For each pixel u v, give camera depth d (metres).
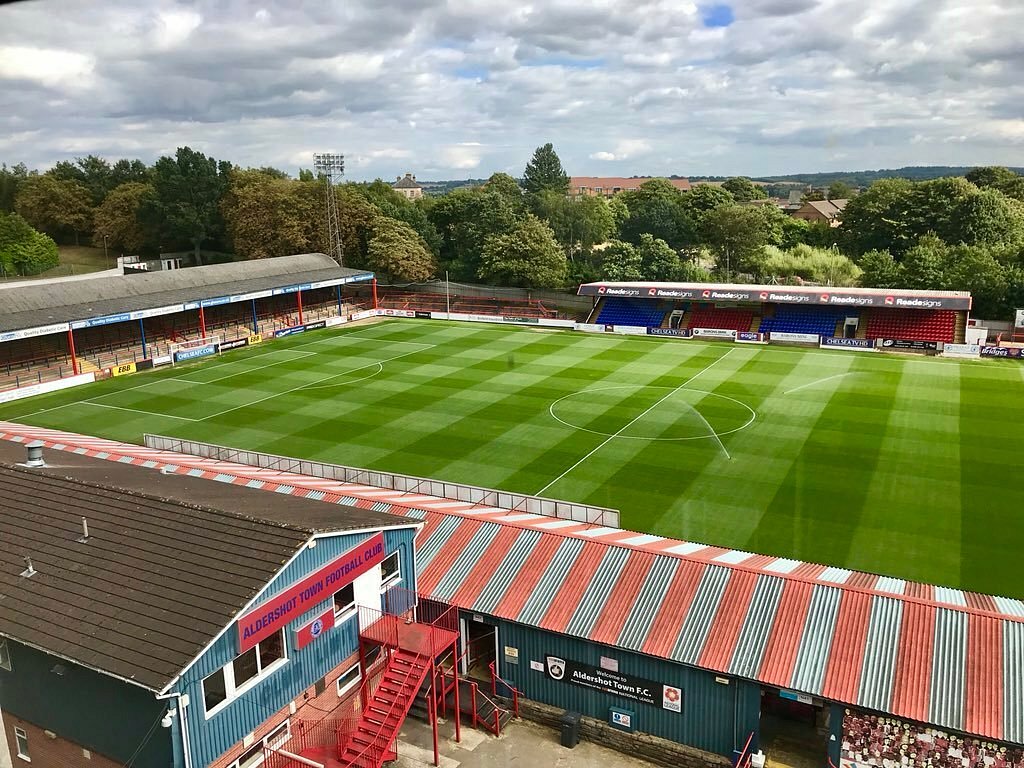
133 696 17.86
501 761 22.09
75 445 43.16
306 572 20.41
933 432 48.88
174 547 20.81
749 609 22.91
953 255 88.94
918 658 20.55
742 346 76.50
